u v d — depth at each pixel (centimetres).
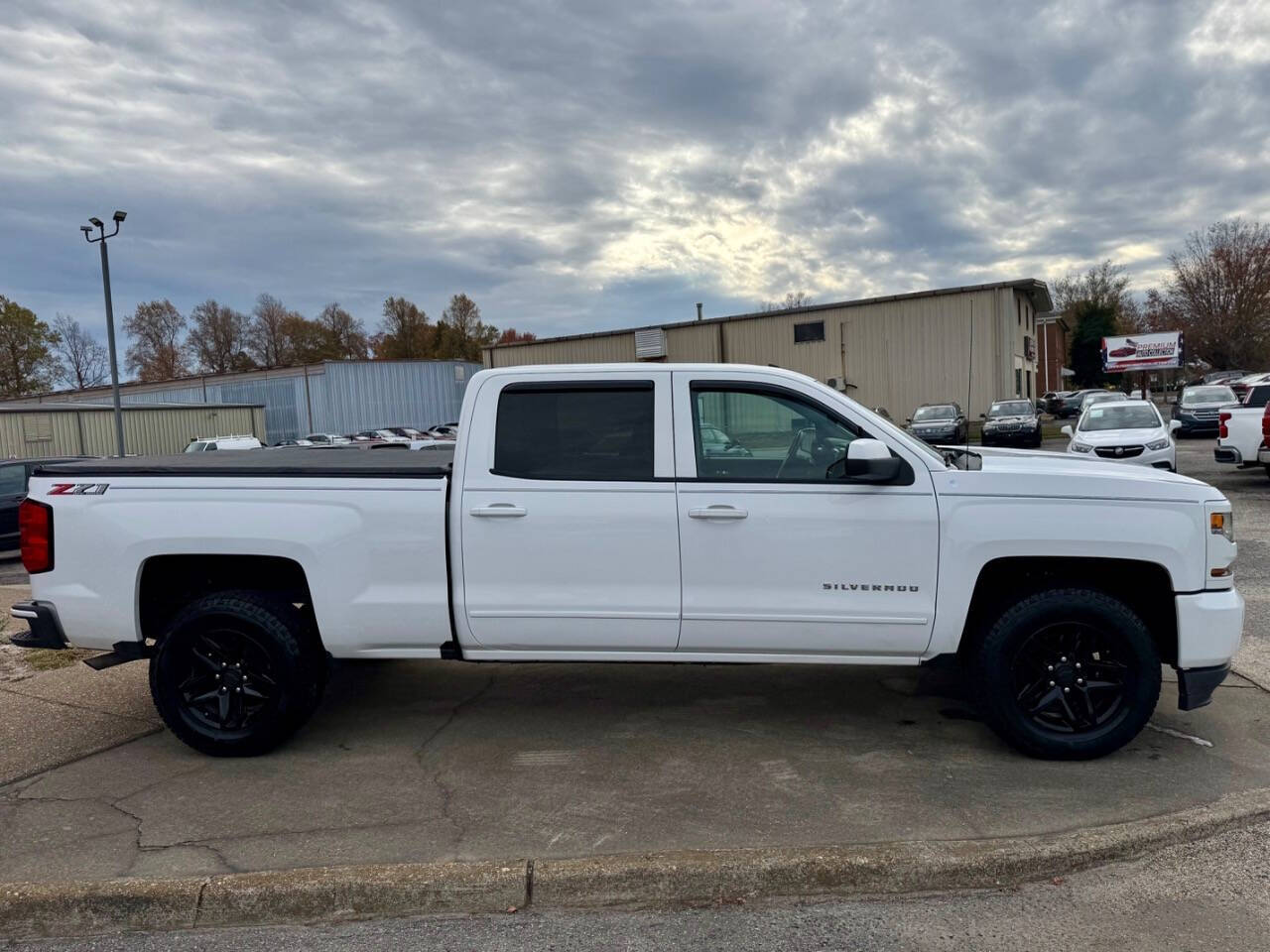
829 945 276
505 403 416
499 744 437
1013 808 354
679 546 401
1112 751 398
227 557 431
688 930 287
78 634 427
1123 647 389
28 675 565
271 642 414
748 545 398
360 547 412
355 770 408
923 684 519
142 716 488
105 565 420
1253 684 505
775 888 305
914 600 396
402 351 9588
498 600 409
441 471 412
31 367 6812
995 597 421
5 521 1406
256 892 297
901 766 400
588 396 414
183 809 367
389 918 298
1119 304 8244
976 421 3011
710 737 441
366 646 421
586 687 524
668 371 414
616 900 302
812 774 392
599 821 349
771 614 400
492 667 567
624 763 410
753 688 516
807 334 3294
